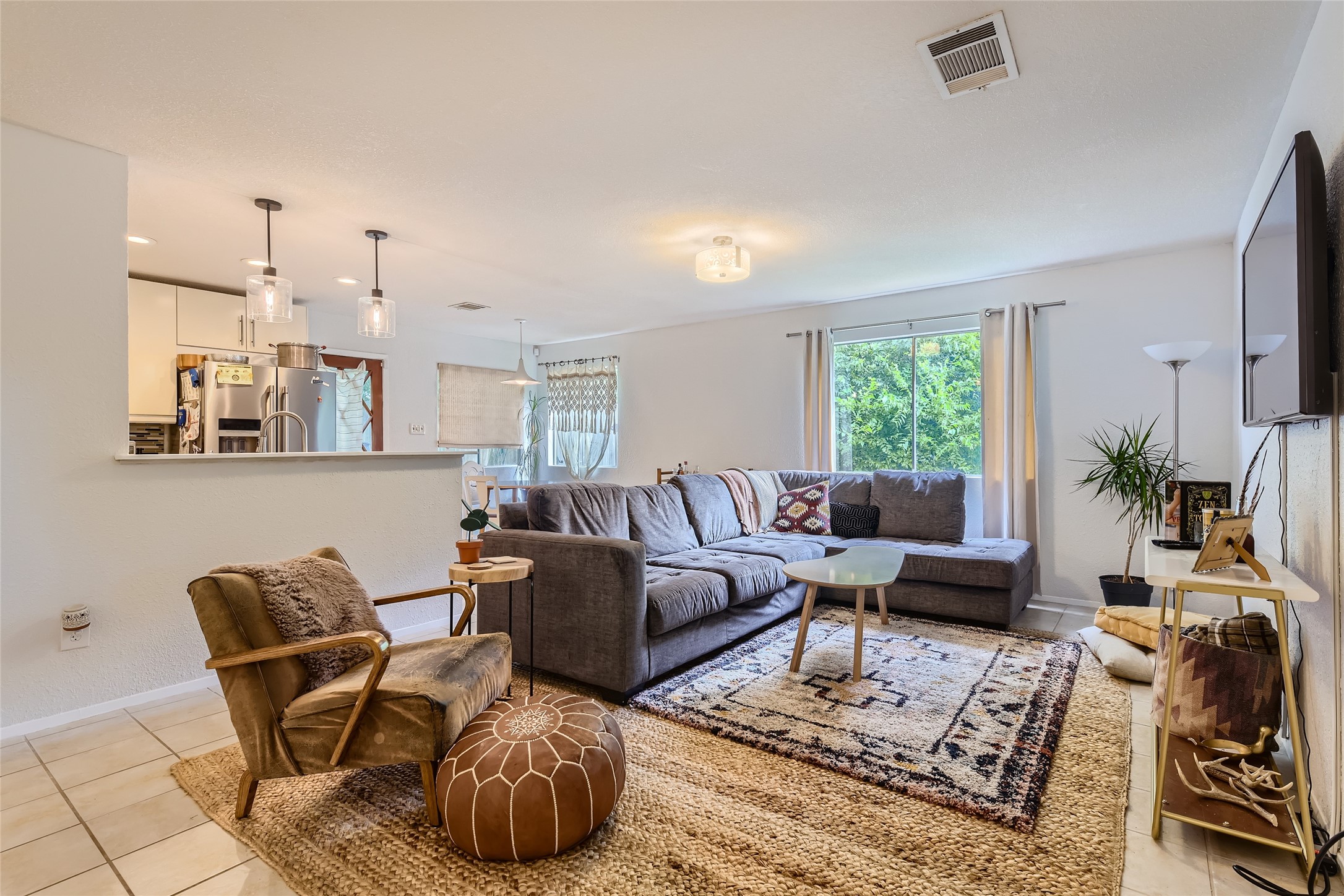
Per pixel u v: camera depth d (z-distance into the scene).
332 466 3.27
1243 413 2.73
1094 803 1.86
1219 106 2.34
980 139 2.59
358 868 1.59
